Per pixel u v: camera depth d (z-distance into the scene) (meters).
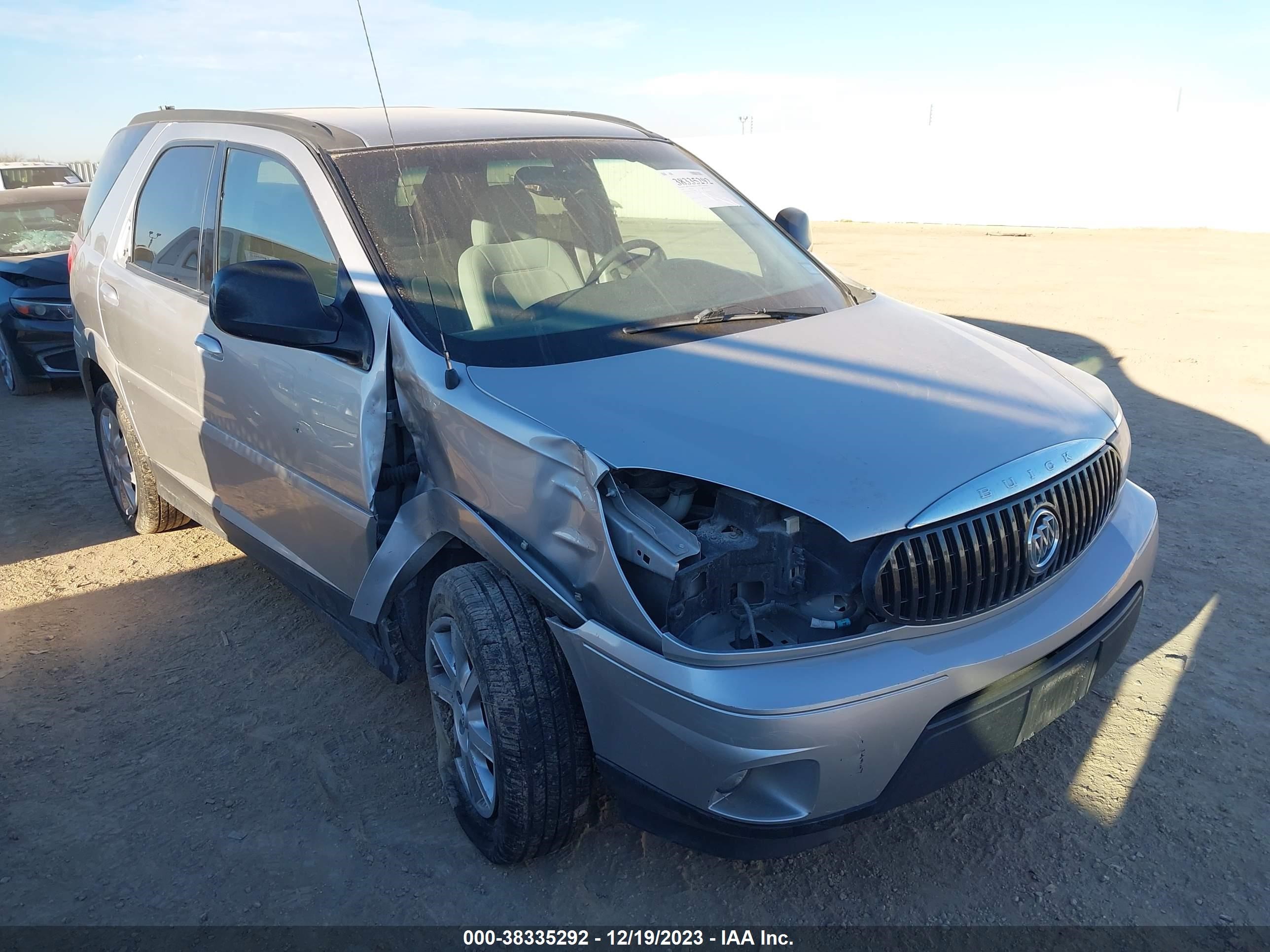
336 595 3.37
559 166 3.54
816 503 2.20
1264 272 14.27
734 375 2.64
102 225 4.79
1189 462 5.85
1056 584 2.55
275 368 3.28
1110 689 3.51
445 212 3.18
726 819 2.22
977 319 10.59
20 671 3.88
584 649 2.33
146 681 3.80
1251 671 3.60
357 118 3.61
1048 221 24.81
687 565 2.21
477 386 2.63
